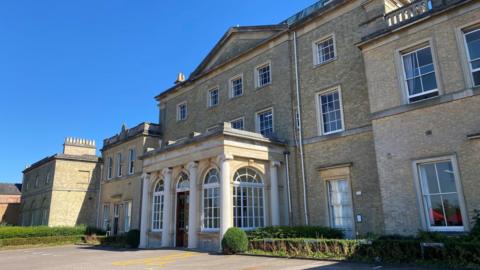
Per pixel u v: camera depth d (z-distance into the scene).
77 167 37.06
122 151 30.67
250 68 21.28
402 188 12.43
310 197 16.92
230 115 21.92
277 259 12.38
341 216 15.78
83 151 41.75
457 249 9.54
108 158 32.88
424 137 12.19
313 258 12.04
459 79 11.74
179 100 27.16
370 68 14.05
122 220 28.53
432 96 12.46
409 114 12.66
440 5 12.41
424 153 12.10
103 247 23.11
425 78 12.74
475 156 11.05
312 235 14.42
